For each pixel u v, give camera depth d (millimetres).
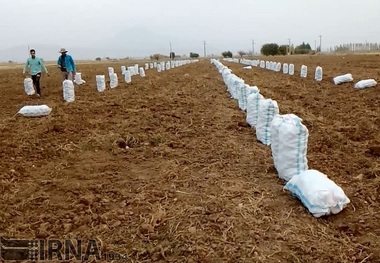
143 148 8430
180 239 4559
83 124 10539
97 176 6816
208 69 39094
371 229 4758
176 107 13188
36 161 7699
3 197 5934
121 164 7441
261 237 4574
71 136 9398
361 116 11031
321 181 5242
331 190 5062
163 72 33656
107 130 9906
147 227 4852
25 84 17188
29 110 11625
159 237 4691
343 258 4172
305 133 6043
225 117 11336
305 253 4270
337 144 8297
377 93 14453
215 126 10203
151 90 18266
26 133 9641
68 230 4926
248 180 6391
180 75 29172
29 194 6074
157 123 10633
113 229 4938
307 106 13156
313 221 4945
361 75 21547
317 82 20266
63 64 17703
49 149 8328
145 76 27500
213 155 7785
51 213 5418
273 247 4379
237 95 14117
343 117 11109
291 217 5039
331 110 12172
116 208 5539
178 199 5703
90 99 15094
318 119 10750
